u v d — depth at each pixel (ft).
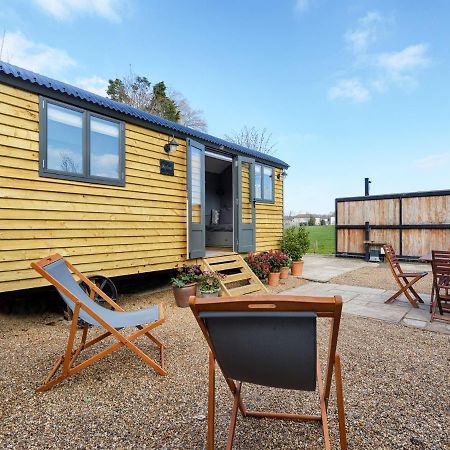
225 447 5.95
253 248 24.56
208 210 30.76
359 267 29.91
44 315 14.92
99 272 15.03
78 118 14.20
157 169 17.84
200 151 20.35
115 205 15.75
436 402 7.33
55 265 8.93
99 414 6.97
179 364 9.45
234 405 6.00
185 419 6.79
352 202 37.29
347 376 8.63
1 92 12.00
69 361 8.02
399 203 34.32
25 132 12.60
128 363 9.53
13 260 12.30
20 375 8.79
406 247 33.76
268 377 5.10
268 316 4.43
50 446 5.97
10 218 12.23
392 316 14.25
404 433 6.26
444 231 31.65
